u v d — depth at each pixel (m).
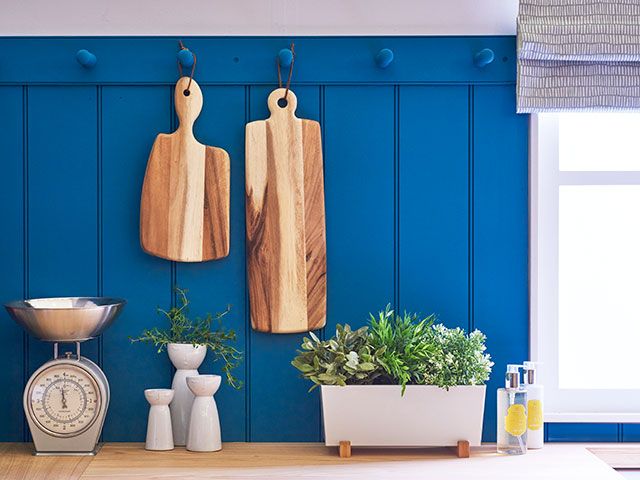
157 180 2.03
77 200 2.07
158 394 1.95
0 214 2.06
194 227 2.03
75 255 2.06
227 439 2.05
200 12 2.06
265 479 1.68
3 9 2.05
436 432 1.87
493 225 2.08
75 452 1.91
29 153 2.06
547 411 2.10
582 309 2.74
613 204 2.78
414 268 2.07
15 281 2.06
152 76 2.06
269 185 2.04
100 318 1.87
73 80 2.05
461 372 1.86
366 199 2.07
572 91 2.02
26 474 1.73
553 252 2.10
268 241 2.03
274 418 2.06
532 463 1.82
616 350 2.72
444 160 2.08
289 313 2.02
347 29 2.07
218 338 2.04
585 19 2.00
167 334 2.05
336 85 2.07
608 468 1.77
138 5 2.06
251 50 2.06
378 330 1.93
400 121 2.08
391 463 1.81
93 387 1.90
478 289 2.08
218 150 2.04
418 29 2.07
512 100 2.08
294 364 1.91
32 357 2.05
